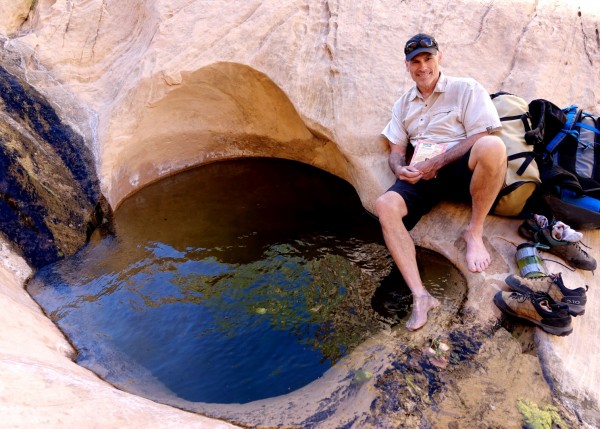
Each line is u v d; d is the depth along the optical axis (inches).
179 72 160.1
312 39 162.9
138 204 164.9
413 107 130.5
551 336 104.6
